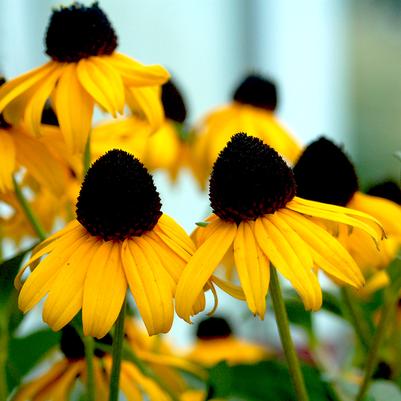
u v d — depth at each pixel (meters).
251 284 0.39
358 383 0.47
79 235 0.41
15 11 1.14
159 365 0.48
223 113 0.59
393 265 0.44
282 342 0.41
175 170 0.62
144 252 0.40
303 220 0.41
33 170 0.46
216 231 0.41
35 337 0.48
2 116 0.46
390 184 0.50
